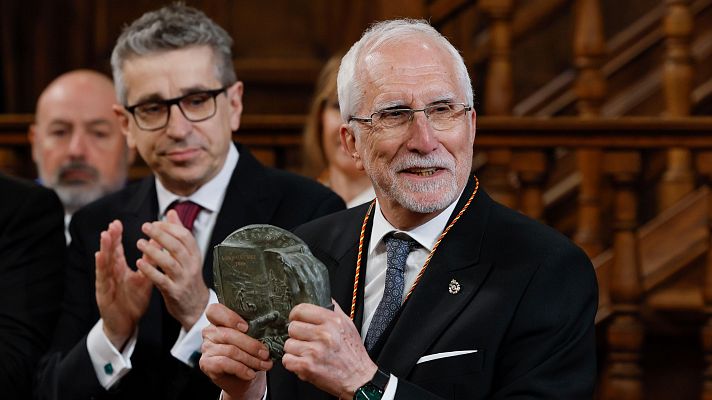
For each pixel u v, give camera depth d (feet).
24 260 13.01
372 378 8.58
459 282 9.52
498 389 9.20
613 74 22.93
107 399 11.81
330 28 26.14
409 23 9.88
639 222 19.80
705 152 17.16
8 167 19.11
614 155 17.37
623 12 24.00
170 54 12.30
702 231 17.84
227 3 26.21
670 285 17.78
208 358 9.26
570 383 9.08
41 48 26.16
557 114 23.63
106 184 17.06
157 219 12.75
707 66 21.25
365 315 9.87
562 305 9.26
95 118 17.01
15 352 12.50
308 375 8.50
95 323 12.56
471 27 23.61
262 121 17.98
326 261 10.28
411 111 9.40
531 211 17.72
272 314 9.07
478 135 17.71
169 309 11.48
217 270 9.26
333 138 15.83
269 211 12.50
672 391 18.04
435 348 9.23
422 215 9.84
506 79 18.54
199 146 12.32
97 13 26.32
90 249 12.81
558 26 24.70
